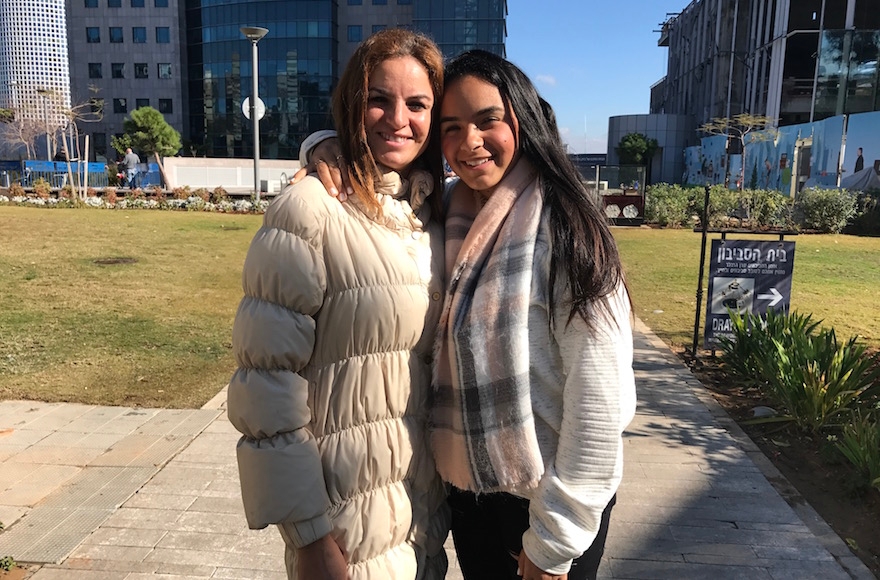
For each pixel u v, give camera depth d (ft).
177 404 15.99
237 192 89.20
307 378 5.20
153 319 24.52
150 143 147.43
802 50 123.85
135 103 189.16
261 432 4.91
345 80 5.29
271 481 4.87
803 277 36.76
